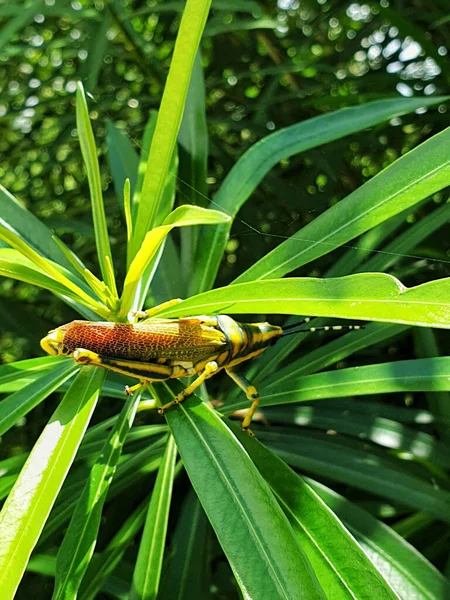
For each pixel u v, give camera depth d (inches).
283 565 4.6
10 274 5.8
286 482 5.7
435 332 10.9
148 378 5.5
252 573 4.6
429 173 6.0
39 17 15.2
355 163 15.0
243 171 7.9
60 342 5.3
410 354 11.8
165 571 7.7
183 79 5.2
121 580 7.8
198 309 5.6
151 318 5.8
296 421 8.5
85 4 16.1
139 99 14.1
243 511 4.9
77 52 14.2
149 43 14.8
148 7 12.6
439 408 8.5
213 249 7.8
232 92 16.0
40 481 5.0
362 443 8.5
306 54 16.5
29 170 16.1
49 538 7.4
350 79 13.6
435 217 8.1
